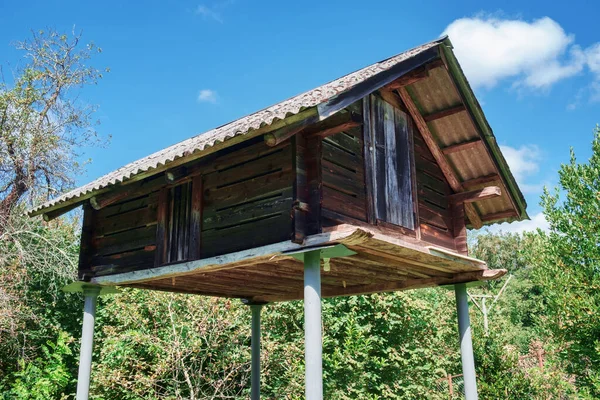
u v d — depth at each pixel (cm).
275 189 474
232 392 1020
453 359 1290
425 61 530
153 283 705
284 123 386
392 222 539
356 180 504
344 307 1099
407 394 1096
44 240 1203
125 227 633
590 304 715
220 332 990
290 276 655
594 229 748
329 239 421
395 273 646
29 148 1254
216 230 518
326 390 1013
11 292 1077
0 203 1216
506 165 643
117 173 652
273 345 990
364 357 1058
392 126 576
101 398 988
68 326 1215
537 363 1143
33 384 1002
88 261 665
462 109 594
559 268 775
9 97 1229
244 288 767
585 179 770
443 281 661
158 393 987
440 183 652
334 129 444
